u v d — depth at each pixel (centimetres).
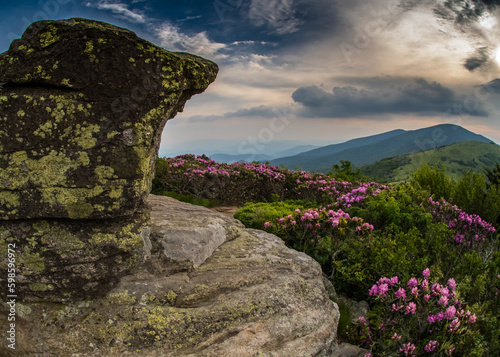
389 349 379
